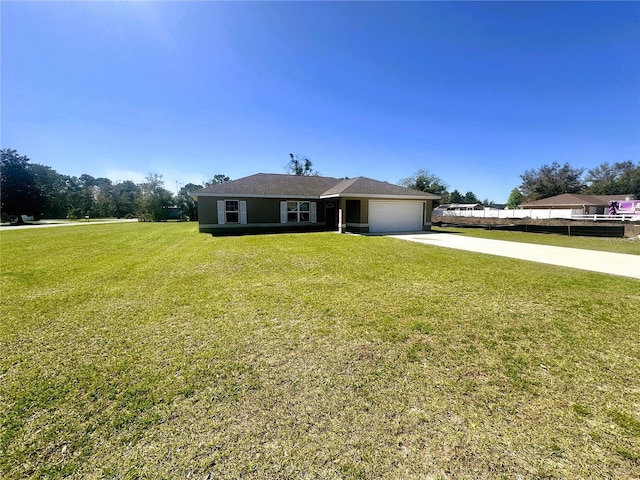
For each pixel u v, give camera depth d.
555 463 1.63
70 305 4.48
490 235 15.36
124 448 1.76
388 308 4.24
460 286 5.39
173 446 1.77
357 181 17.50
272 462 1.65
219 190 16.84
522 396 2.26
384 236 14.24
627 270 6.66
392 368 2.67
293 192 18.55
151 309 4.28
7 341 3.28
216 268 7.02
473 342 3.19
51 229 20.98
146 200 36.16
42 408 2.13
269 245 10.84
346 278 6.01
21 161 37.06
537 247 10.59
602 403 2.18
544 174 49.00
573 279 5.84
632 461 1.64
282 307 4.32
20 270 6.96
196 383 2.44
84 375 2.57
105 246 11.25
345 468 1.61
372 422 1.97
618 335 3.35
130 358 2.88
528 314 4.00
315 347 3.08
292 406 2.14
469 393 2.30
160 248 10.58
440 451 1.72
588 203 31.05
